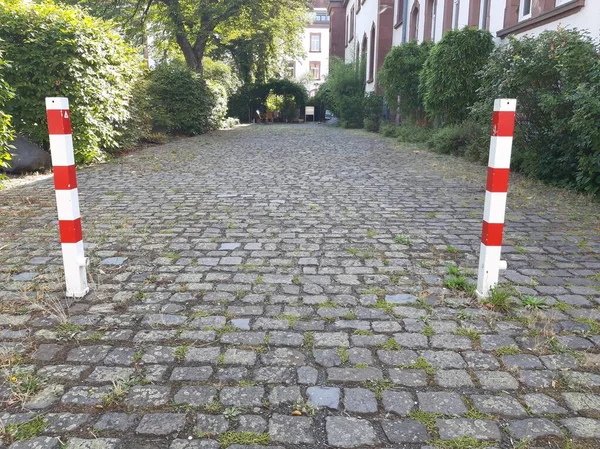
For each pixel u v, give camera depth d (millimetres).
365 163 11180
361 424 2271
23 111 9781
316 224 5812
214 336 3090
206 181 8711
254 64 31875
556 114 8000
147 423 2271
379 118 24141
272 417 2320
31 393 2486
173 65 20172
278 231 5508
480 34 12750
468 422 2291
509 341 3041
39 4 10211
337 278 4094
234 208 6613
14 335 3078
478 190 7969
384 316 3383
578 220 6035
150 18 24062
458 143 12648
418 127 17219
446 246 4988
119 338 3057
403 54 17703
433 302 3604
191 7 23219
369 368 2738
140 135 13977
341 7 43312
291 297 3699
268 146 15133
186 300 3639
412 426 2260
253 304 3576
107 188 7992
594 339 3076
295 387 2557
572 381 2621
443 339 3062
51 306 3488
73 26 10039
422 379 2637
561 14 9875
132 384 2572
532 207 6707
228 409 2373
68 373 2670
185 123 19062
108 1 22453
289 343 3008
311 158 12094
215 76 28781
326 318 3348
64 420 2287
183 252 4766
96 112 10477
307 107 38312
